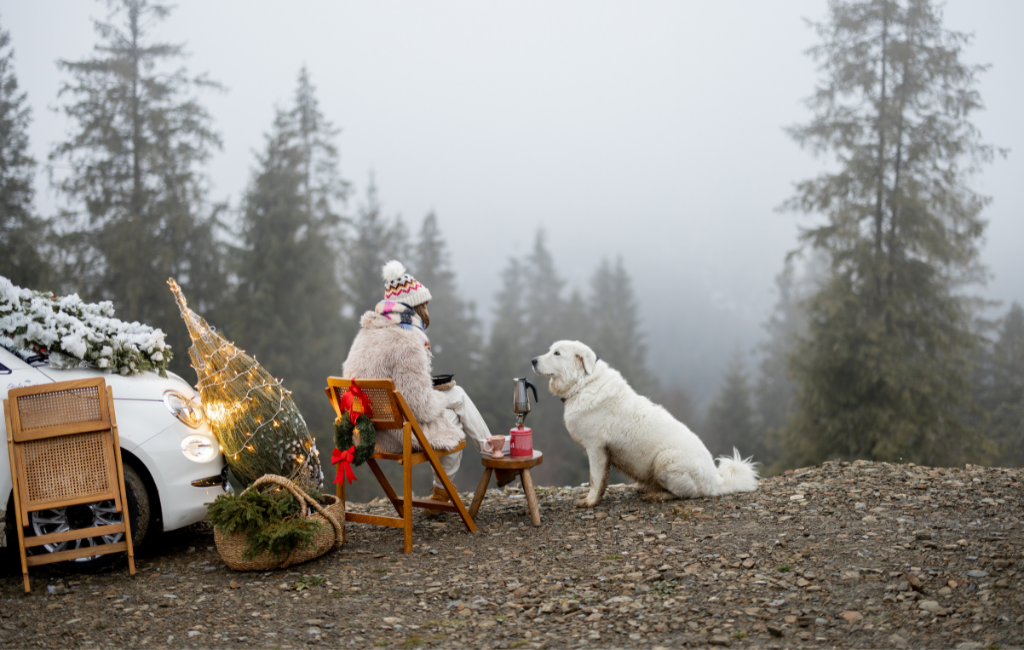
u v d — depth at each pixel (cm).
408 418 391
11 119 1872
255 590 327
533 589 317
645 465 475
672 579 315
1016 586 274
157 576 351
